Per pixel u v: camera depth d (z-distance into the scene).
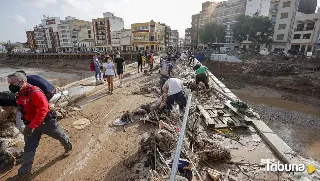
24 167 3.13
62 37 78.06
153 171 2.97
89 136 4.52
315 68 28.52
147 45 59.09
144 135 4.12
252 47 56.06
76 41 77.12
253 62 35.88
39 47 90.38
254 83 27.30
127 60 48.12
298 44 45.62
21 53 65.94
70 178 3.13
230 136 4.52
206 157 3.53
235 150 3.97
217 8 68.69
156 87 9.13
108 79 8.23
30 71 46.97
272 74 29.06
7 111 3.95
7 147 3.73
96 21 66.62
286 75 28.27
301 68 29.70
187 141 3.87
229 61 38.97
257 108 17.97
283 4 47.81
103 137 4.47
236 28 53.31
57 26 79.44
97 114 5.91
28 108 2.97
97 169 3.35
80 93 7.91
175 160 1.95
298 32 45.12
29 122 3.06
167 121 4.82
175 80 4.99
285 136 12.50
